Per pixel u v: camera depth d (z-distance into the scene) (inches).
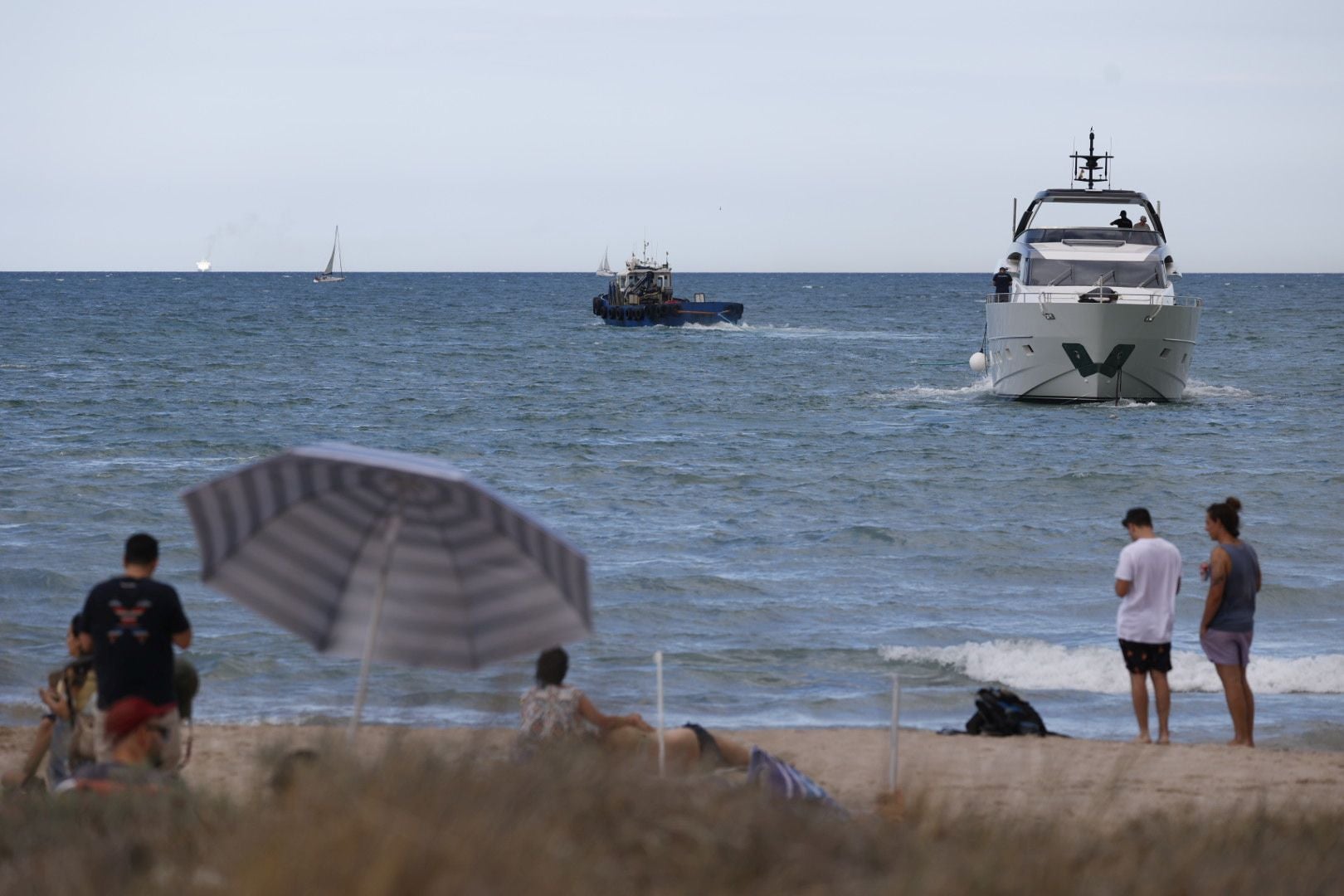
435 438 5339.6
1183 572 2755.9
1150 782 1289.4
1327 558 3029.0
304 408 6407.5
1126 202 6077.8
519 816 689.0
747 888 669.9
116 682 970.1
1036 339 5895.7
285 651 2026.3
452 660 863.1
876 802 951.6
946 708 1822.1
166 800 815.1
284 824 655.8
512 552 836.6
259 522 832.3
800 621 2375.7
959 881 692.7
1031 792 1188.5
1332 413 6122.1
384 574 834.2
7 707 1738.4
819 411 6437.0
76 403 6422.2
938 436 5398.6
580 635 850.1
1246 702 1492.4
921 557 2987.2
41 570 2647.6
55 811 831.7
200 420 5846.5
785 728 1647.4
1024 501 3818.9
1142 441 5206.7
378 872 569.6
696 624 2340.1
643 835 693.9
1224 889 761.0
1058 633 2295.8
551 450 4975.4
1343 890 790.5
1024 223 6304.1
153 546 1019.9
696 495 3912.4
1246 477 4244.6
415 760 757.3
